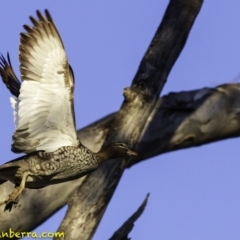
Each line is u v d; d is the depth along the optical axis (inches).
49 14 535.5
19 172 564.1
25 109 534.9
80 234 615.8
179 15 673.6
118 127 649.6
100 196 625.9
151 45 670.5
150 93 656.4
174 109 728.3
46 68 534.3
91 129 708.7
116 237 589.0
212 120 734.5
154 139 723.4
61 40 534.0
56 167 568.1
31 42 532.7
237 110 738.8
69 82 536.1
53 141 560.7
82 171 587.2
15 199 557.6
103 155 609.0
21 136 547.2
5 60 615.2
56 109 541.6
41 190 669.3
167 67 667.4
